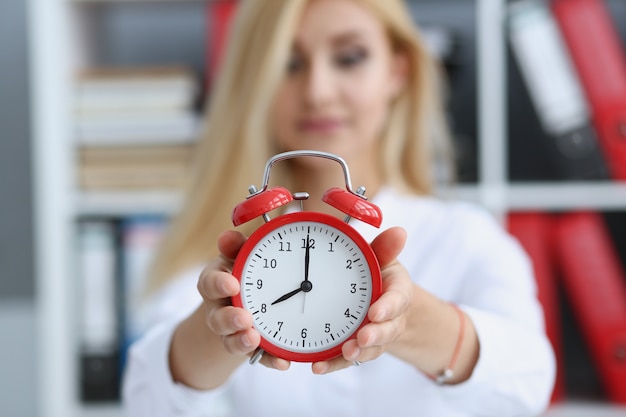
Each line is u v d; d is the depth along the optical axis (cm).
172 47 197
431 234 122
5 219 201
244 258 58
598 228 162
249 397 116
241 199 119
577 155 159
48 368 159
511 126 172
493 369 82
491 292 109
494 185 158
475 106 184
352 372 113
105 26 193
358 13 117
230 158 122
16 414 198
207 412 147
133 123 161
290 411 114
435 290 117
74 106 162
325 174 100
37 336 199
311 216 58
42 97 158
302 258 58
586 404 164
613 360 161
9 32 200
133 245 161
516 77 165
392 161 130
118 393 162
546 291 161
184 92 162
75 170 162
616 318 161
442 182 149
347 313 58
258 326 58
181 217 129
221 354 76
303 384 114
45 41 157
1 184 201
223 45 163
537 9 158
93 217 162
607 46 157
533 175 174
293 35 115
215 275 56
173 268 127
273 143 119
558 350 163
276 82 115
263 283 58
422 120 132
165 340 86
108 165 162
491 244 121
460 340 77
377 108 120
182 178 161
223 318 55
